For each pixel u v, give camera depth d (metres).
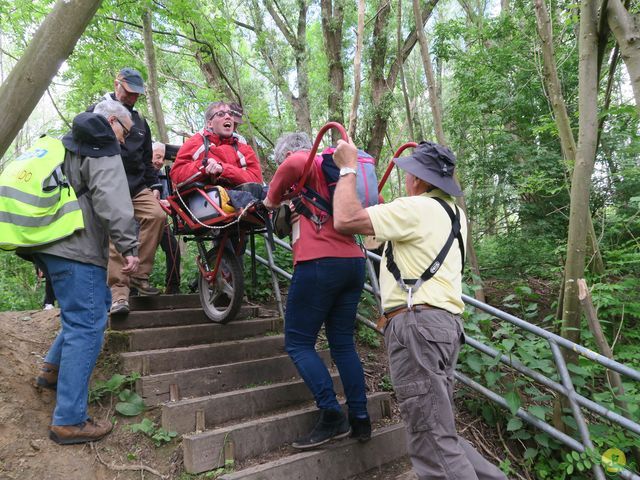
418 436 1.93
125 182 2.57
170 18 6.35
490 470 2.11
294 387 3.03
